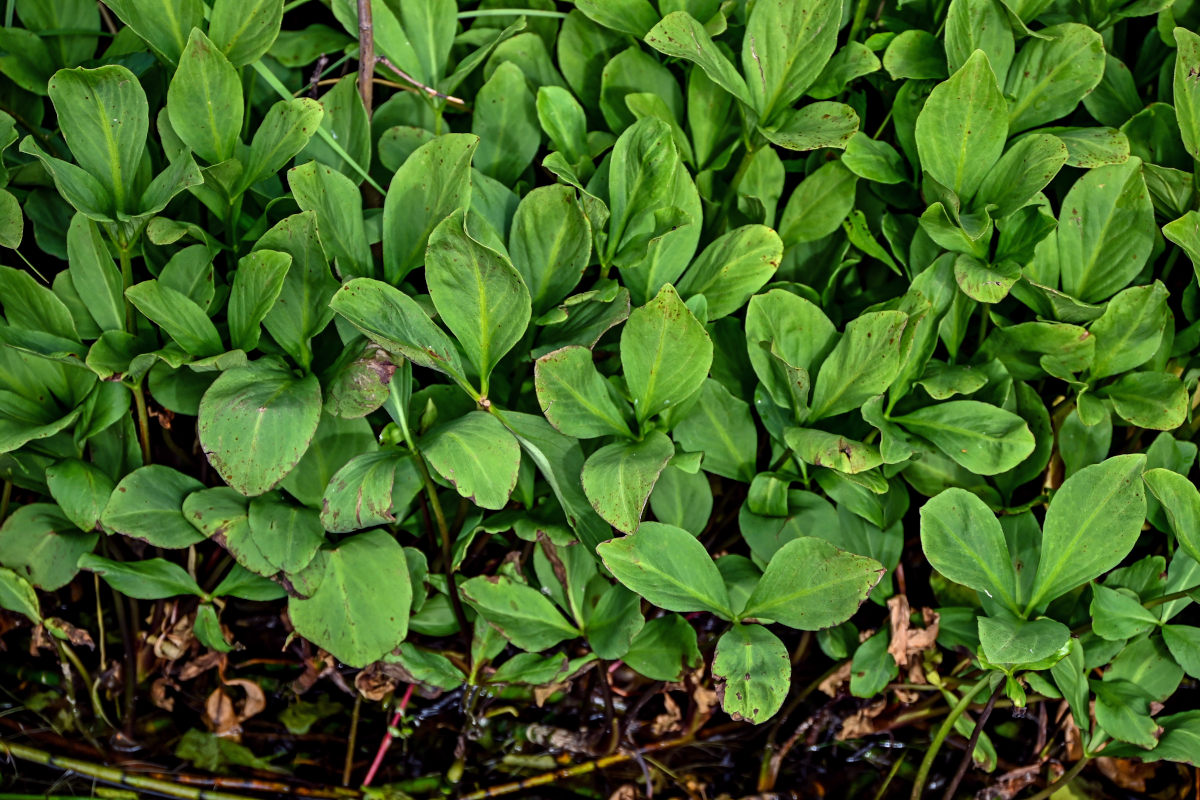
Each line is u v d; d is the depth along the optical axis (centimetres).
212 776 151
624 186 147
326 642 144
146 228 146
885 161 151
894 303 147
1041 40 150
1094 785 151
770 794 151
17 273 145
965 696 147
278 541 144
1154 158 151
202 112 146
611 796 151
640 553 144
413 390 150
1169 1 151
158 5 147
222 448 142
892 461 144
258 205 151
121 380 145
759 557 147
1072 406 150
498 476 142
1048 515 144
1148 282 151
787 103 148
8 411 145
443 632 148
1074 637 145
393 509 148
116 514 145
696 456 144
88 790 150
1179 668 146
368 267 147
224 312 151
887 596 149
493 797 151
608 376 150
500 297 142
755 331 146
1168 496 142
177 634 149
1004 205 147
